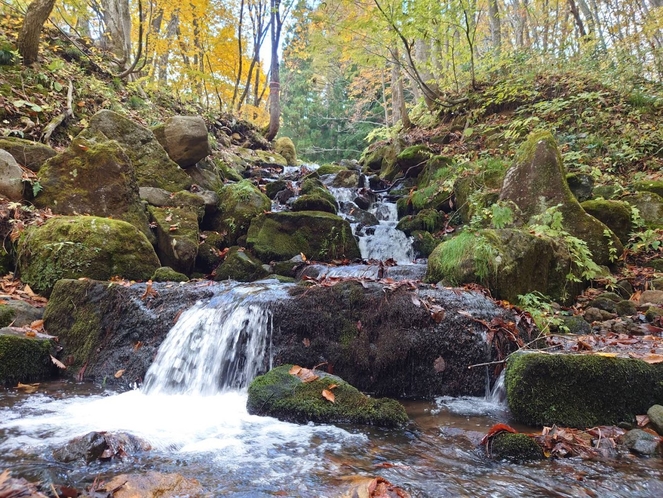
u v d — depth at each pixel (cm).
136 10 1402
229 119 1295
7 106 669
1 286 457
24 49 770
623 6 1224
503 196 605
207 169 806
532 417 277
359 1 1068
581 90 931
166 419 285
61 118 712
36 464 204
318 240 663
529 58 1106
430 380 347
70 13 1152
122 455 218
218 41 1319
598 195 658
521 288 444
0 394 325
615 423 271
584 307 468
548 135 597
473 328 352
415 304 359
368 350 354
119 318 402
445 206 753
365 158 1252
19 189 539
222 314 380
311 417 279
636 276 528
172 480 192
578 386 279
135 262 511
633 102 875
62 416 284
